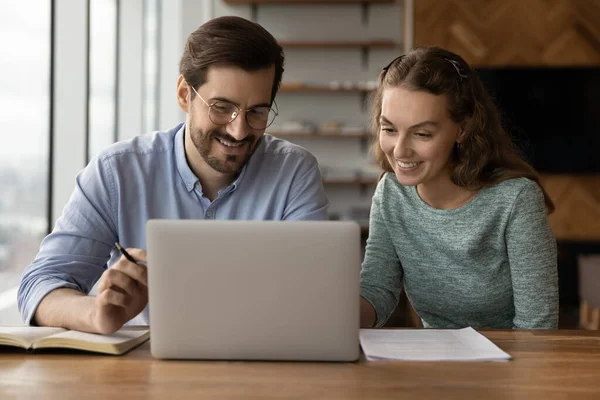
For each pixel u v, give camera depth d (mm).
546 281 1707
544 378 1158
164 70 5914
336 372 1193
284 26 6184
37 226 3449
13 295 3186
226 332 1253
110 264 1935
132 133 4969
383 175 1911
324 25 6176
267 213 1878
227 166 1715
